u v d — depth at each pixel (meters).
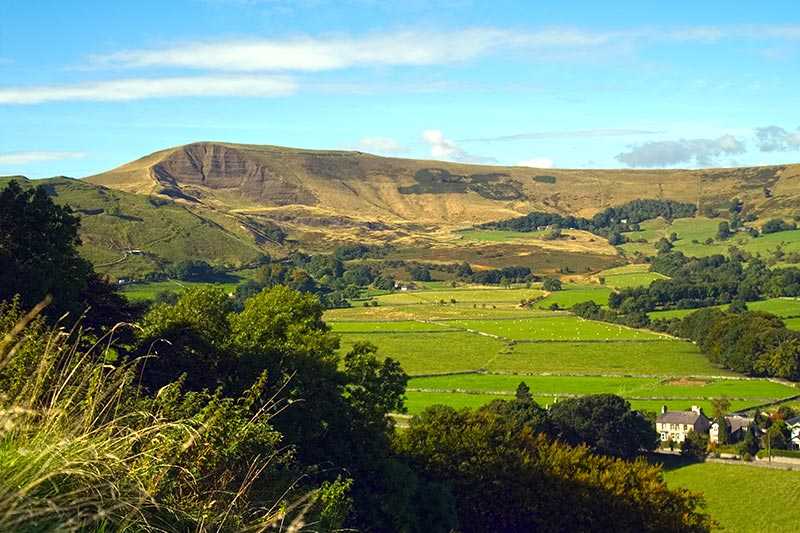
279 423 29.86
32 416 9.48
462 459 51.75
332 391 35.66
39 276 31.80
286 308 43.34
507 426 58.56
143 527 9.04
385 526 36.56
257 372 31.00
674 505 53.97
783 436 89.50
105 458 9.27
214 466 11.81
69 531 7.91
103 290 39.19
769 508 69.75
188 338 31.70
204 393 14.59
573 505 52.12
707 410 101.31
